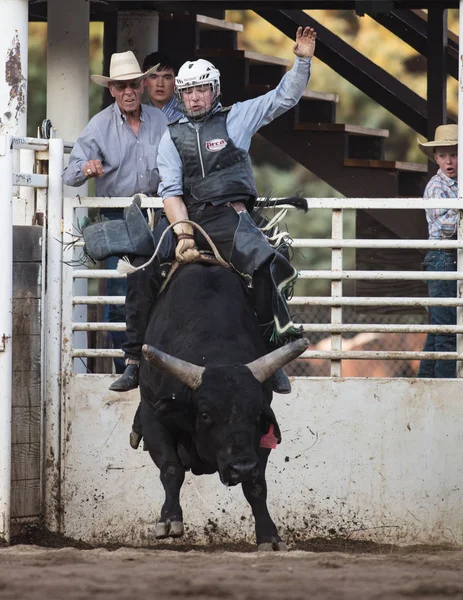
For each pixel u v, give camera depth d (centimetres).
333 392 3191
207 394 2105
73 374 3272
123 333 3431
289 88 2498
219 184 2472
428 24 4462
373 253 4288
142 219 2539
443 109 4494
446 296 3322
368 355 3170
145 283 2516
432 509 3173
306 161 4516
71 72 4256
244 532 3222
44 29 7931
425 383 3170
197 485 3228
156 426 2370
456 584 1766
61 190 3256
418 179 4562
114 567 2034
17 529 3209
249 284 2414
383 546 3167
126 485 3256
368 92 4812
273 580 1848
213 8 4456
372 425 3186
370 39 8062
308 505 3200
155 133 3456
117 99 3409
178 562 2136
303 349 2195
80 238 3044
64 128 4266
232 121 2511
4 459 3038
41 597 1681
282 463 3200
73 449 3266
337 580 1852
